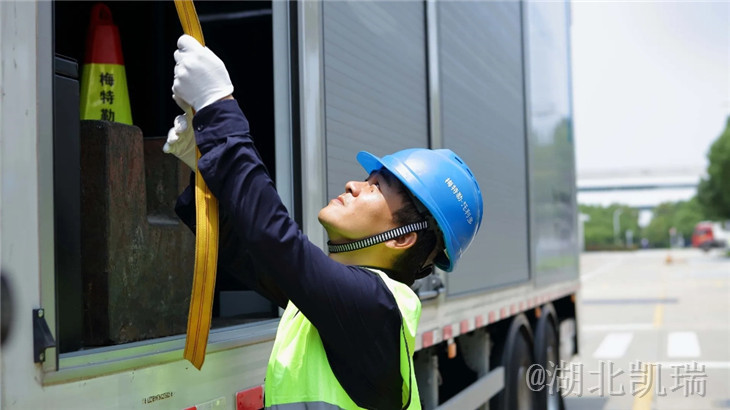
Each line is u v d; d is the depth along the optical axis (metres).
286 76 2.26
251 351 1.92
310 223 2.26
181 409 1.61
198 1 2.68
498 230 4.52
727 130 51.16
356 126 2.69
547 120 6.04
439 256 1.87
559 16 6.68
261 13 2.64
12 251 1.21
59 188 1.48
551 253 6.04
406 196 1.68
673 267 42.78
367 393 1.54
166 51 3.06
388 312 1.49
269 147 2.52
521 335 5.09
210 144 1.43
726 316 15.89
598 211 121.94
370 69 2.85
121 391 1.44
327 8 2.49
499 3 4.83
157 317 1.82
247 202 1.41
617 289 25.81
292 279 1.43
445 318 3.54
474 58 4.23
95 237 1.68
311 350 1.57
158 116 3.03
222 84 1.46
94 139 1.70
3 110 1.20
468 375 4.48
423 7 3.52
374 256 1.66
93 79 2.51
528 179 5.29
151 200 1.94
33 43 1.27
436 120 3.53
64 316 1.48
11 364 1.20
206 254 1.47
